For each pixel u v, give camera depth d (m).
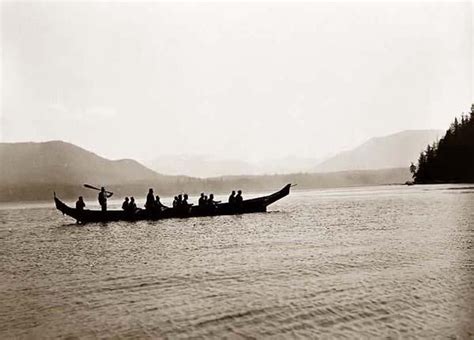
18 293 13.92
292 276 14.72
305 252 19.97
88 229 36.34
